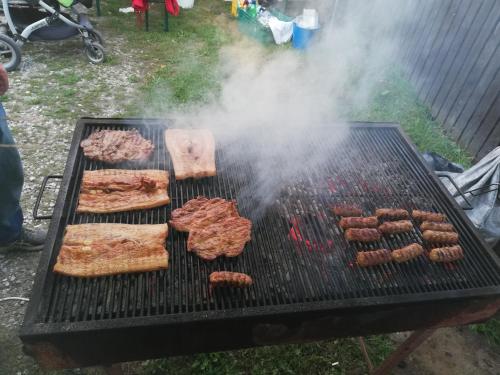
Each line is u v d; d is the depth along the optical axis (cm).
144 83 588
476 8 525
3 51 552
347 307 203
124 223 242
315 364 303
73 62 614
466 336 340
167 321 184
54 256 210
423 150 525
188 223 239
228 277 207
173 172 285
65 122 492
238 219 248
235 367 292
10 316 302
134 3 684
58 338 175
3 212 306
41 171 421
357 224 256
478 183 350
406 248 241
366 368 306
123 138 287
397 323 230
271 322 201
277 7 859
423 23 627
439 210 283
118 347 193
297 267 229
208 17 828
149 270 212
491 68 502
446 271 240
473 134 532
